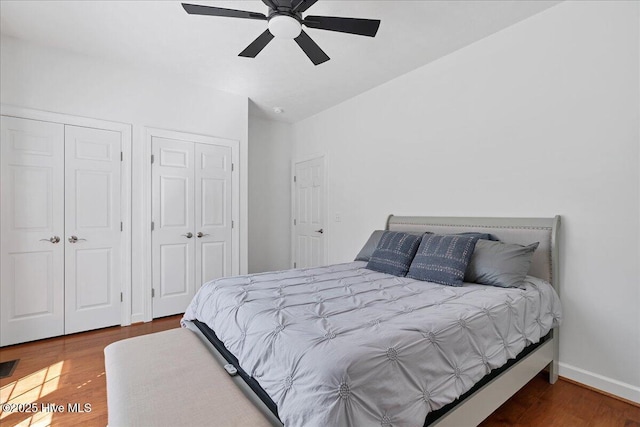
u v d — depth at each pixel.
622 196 1.94
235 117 3.83
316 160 4.54
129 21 2.38
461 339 1.38
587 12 2.07
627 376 1.92
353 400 0.98
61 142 2.81
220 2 2.18
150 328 3.04
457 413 1.30
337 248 4.16
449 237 2.31
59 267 2.81
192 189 3.54
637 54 1.88
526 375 1.80
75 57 2.87
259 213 4.80
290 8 1.79
